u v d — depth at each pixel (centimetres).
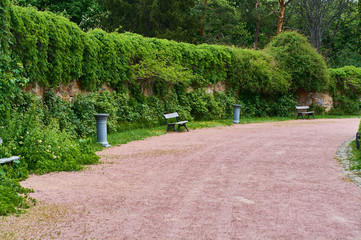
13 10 788
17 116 736
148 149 892
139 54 1373
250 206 435
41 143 671
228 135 1195
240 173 623
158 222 378
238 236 343
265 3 3756
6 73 730
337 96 2509
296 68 2219
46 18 920
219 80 1866
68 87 1044
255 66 2009
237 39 3869
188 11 3155
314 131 1330
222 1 3603
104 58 1182
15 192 452
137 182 556
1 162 543
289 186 535
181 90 1641
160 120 1473
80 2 2747
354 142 972
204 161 736
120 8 2777
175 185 538
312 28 3581
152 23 2794
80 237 338
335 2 3547
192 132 1294
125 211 412
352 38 3950
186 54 1625
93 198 462
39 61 885
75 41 1013
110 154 816
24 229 355
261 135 1195
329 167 678
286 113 2202
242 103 2022
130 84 1372
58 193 482
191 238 337
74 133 990
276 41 2364
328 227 370
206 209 422
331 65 4084
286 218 394
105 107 1157
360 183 554
